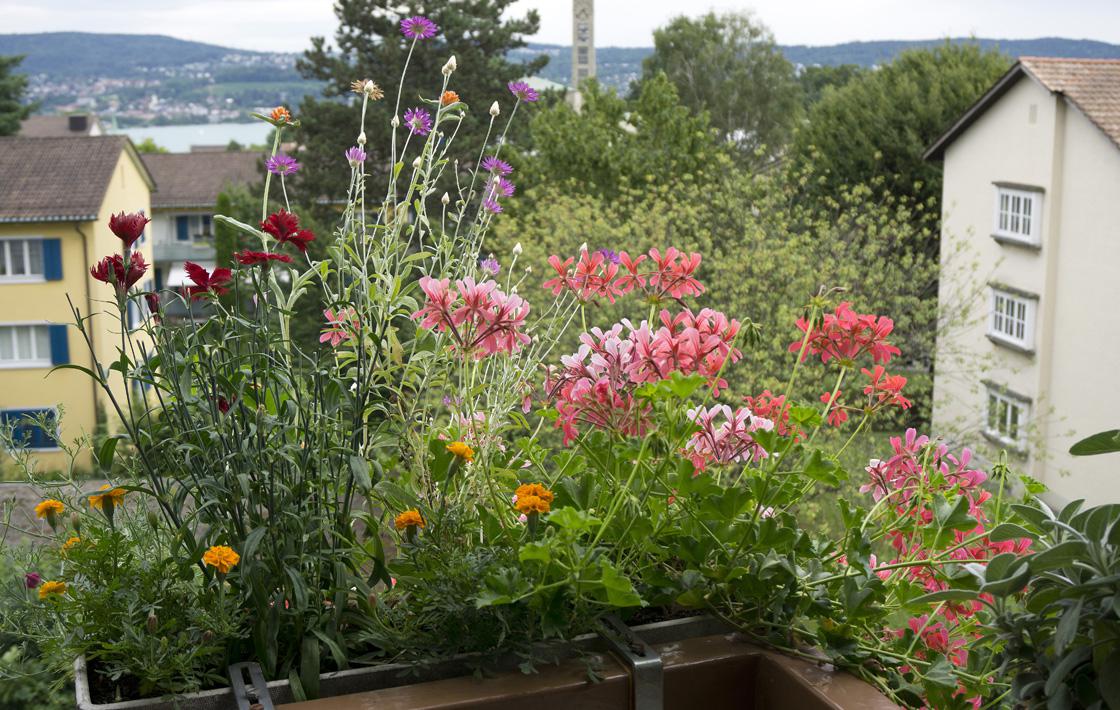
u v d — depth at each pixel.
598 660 1.34
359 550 1.38
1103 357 11.46
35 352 18.30
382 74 15.97
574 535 1.27
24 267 18.16
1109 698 1.06
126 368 1.31
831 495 6.27
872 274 11.18
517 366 1.74
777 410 1.61
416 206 1.86
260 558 1.32
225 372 1.37
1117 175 11.02
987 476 1.60
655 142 17.03
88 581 1.31
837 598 1.42
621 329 1.46
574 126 16.52
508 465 1.65
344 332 1.56
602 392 1.44
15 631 1.47
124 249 1.29
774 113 30.14
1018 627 1.17
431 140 1.85
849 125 18.52
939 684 1.36
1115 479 11.32
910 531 1.53
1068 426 12.12
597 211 11.82
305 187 16.34
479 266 1.92
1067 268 12.04
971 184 14.34
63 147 19.84
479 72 16.02
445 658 1.31
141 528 1.44
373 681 1.30
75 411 18.33
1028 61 12.32
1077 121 11.74
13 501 1.68
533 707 1.27
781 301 10.03
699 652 1.39
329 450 1.35
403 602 1.39
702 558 1.42
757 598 1.43
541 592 1.31
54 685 1.38
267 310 1.38
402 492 1.43
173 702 1.20
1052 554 1.06
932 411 13.12
